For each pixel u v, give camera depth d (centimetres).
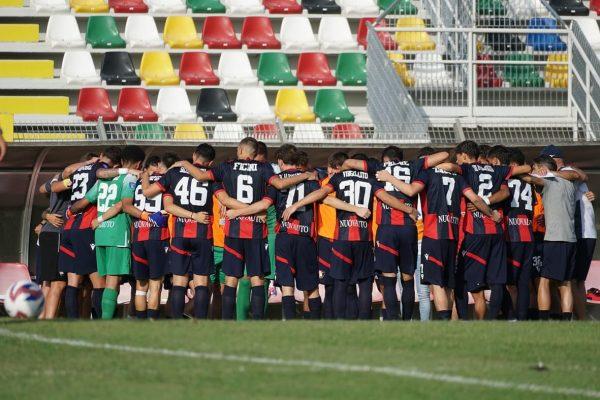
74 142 5472
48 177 5556
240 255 4112
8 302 3341
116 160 4500
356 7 8412
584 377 2728
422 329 3303
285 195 4197
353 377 2584
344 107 7619
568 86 6712
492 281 4203
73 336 3016
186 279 4191
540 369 2792
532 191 4494
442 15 7312
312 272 4231
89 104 7469
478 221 4175
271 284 5319
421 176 4097
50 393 2369
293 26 8194
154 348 2862
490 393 2495
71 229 4431
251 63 8231
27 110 7381
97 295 4562
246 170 4119
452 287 4144
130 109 7438
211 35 8125
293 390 2439
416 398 2412
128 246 4416
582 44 6862
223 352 2828
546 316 4431
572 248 4406
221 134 6594
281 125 5775
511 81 6919
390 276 4162
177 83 7731
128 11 8219
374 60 6581
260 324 3322
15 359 2723
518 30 6606
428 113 6619
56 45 7812
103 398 2327
